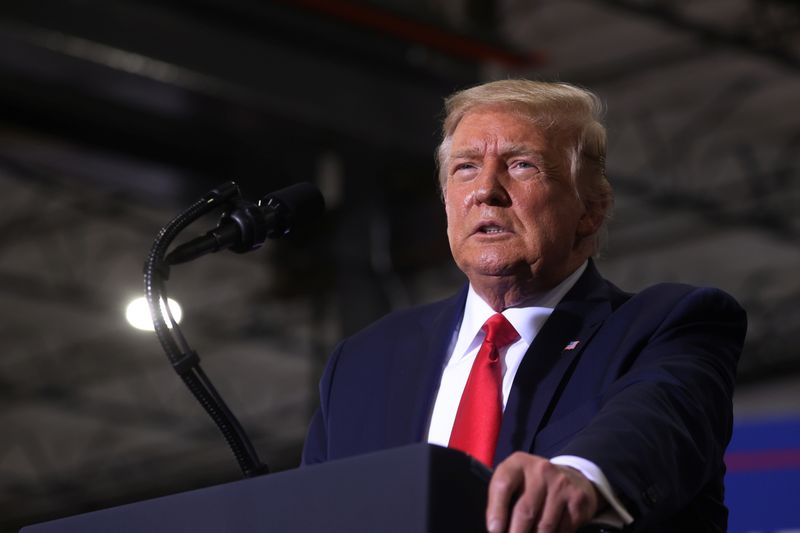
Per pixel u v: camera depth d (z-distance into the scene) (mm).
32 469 29312
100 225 22875
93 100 13641
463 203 3295
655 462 2340
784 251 21859
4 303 24688
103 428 28438
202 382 2840
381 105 14008
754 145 20203
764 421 7332
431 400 3127
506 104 3355
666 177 20328
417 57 14086
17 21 11531
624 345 2959
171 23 12484
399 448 2033
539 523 2066
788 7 16812
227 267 23578
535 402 2934
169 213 22266
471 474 2033
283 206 3072
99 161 16312
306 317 24203
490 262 3211
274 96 13141
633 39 18344
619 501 2242
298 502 2141
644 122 20172
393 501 2012
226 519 2244
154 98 13180
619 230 22188
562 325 3115
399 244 17141
